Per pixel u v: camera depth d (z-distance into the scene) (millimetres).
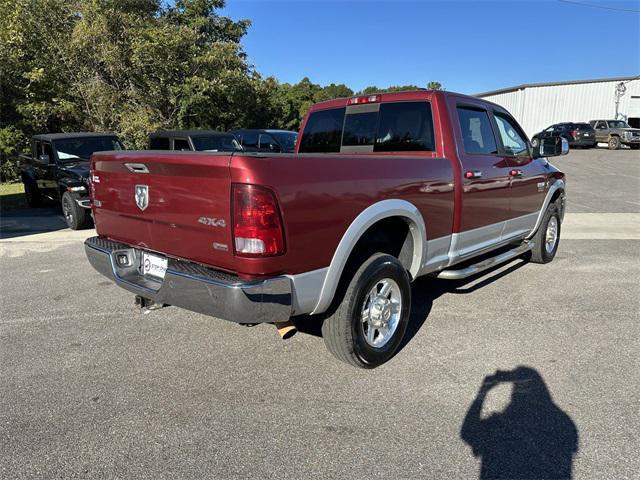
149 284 3492
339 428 2889
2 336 4254
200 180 2947
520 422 2934
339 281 3391
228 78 18328
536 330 4316
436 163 3998
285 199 2811
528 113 38719
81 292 5477
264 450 2691
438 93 4328
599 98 37188
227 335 4254
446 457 2621
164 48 16984
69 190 9211
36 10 17484
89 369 3650
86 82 17641
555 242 6641
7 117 18031
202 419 2994
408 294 3775
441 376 3504
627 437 2775
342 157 3182
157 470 2535
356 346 3424
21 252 7488
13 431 2877
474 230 4613
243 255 2797
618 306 4918
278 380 3469
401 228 3906
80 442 2770
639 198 12758
